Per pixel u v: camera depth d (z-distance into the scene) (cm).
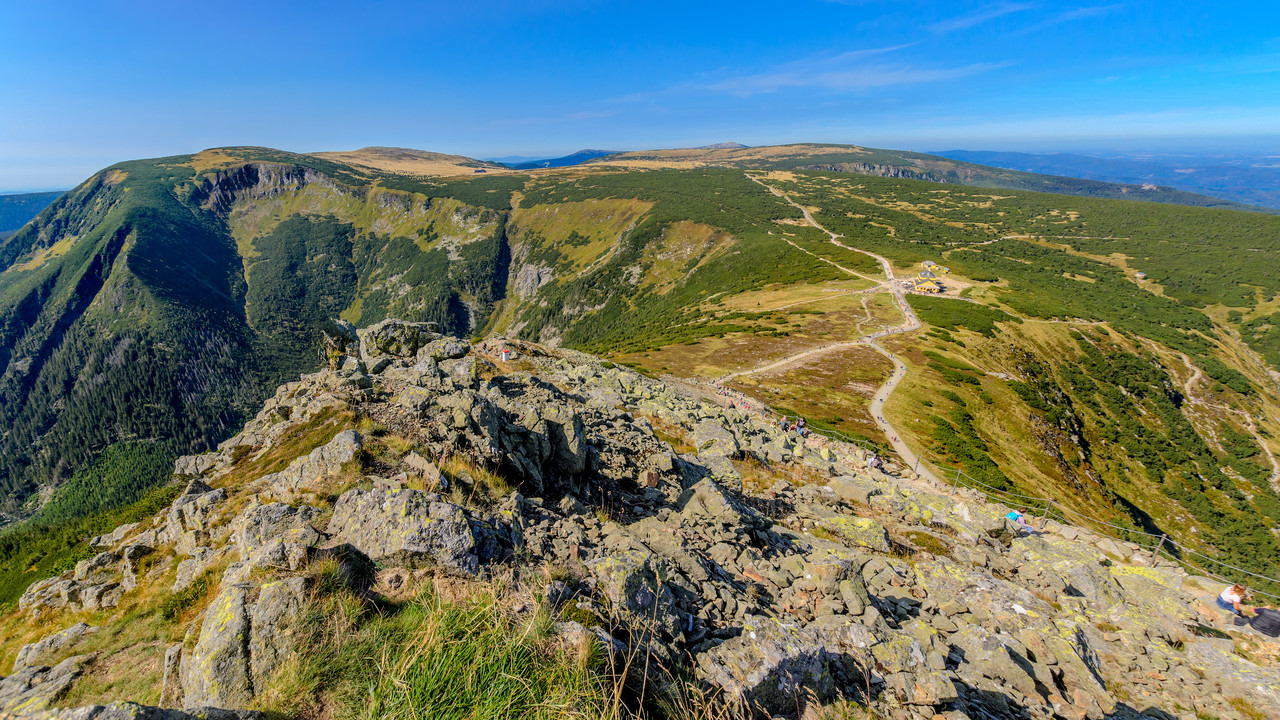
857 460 3441
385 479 1158
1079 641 1259
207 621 674
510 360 4338
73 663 881
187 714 504
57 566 1853
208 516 1300
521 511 1135
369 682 569
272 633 637
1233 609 1565
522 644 608
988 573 1797
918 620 1205
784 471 2752
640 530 1274
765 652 849
